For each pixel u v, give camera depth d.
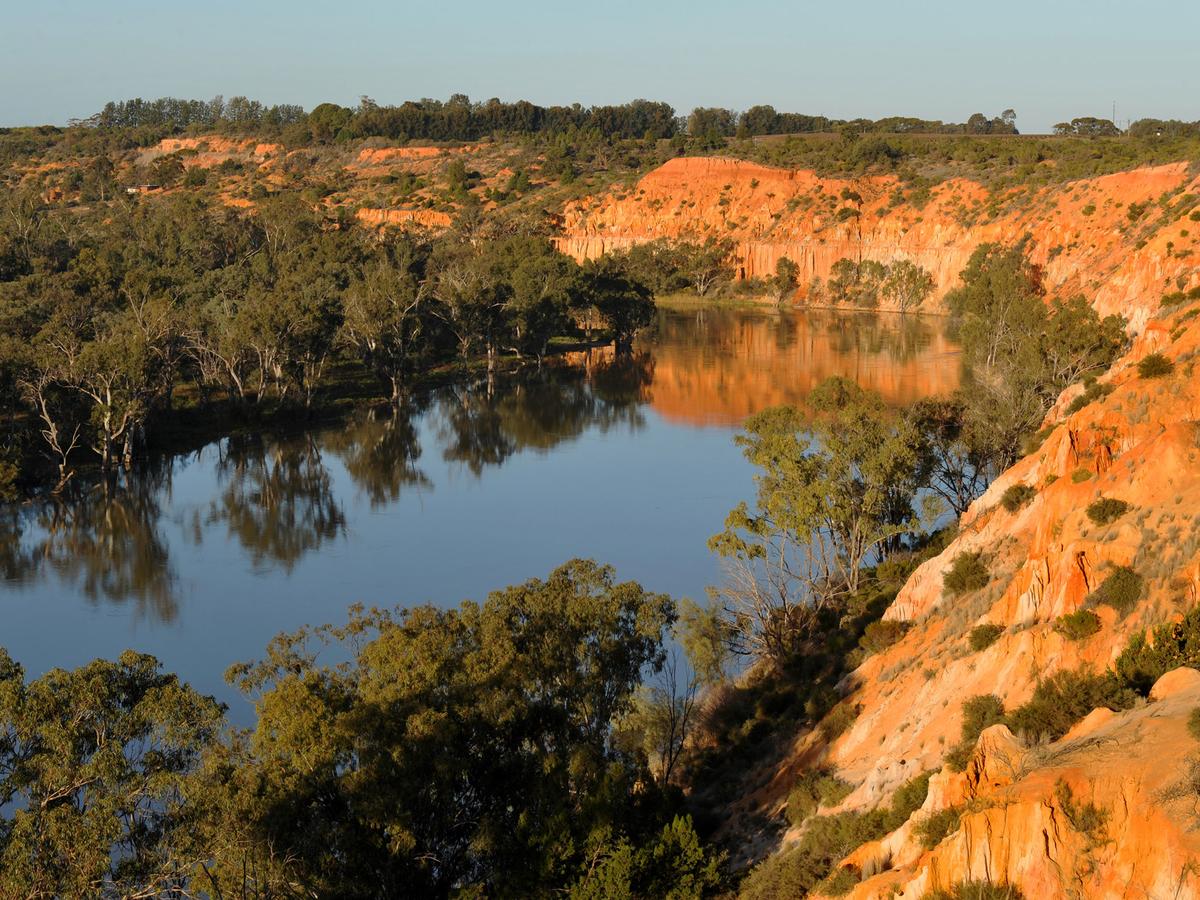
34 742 25.47
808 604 56.69
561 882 28.88
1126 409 42.44
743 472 95.81
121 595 66.69
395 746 28.80
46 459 92.62
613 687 37.34
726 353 157.12
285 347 110.12
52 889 23.03
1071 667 30.12
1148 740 20.73
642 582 67.75
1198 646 26.56
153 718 26.97
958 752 25.67
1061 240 173.12
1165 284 103.31
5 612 63.66
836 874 25.98
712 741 44.69
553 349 162.00
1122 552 32.31
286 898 25.91
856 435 58.81
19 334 102.50
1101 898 18.75
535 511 84.62
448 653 33.38
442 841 30.56
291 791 27.25
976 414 69.44
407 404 123.75
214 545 76.31
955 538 49.97
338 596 66.25
